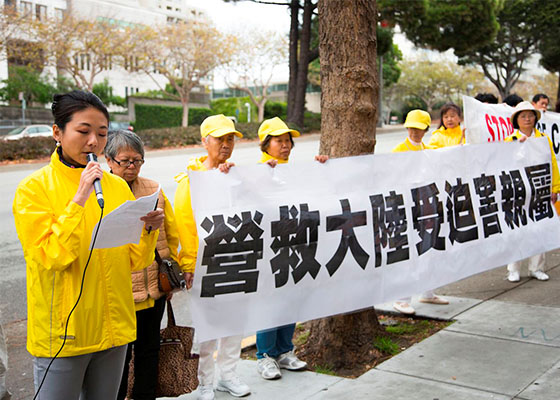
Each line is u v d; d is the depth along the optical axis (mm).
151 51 32250
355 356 4234
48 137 21000
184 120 34250
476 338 4480
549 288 5742
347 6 4152
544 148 5008
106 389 2635
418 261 4168
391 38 24172
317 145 21969
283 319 3652
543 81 51188
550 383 3633
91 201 2523
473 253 4500
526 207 4875
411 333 4777
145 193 3328
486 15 20359
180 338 3389
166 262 3262
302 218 3691
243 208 3529
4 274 6938
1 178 15703
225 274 3496
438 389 3656
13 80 35188
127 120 36000
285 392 3787
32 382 4223
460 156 4449
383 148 20078
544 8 26953
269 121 4164
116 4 48938
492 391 3578
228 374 3791
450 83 48625
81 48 29953
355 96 4211
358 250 3895
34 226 2365
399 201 4082
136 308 3164
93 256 2465
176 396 3375
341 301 3850
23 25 27141
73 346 2414
